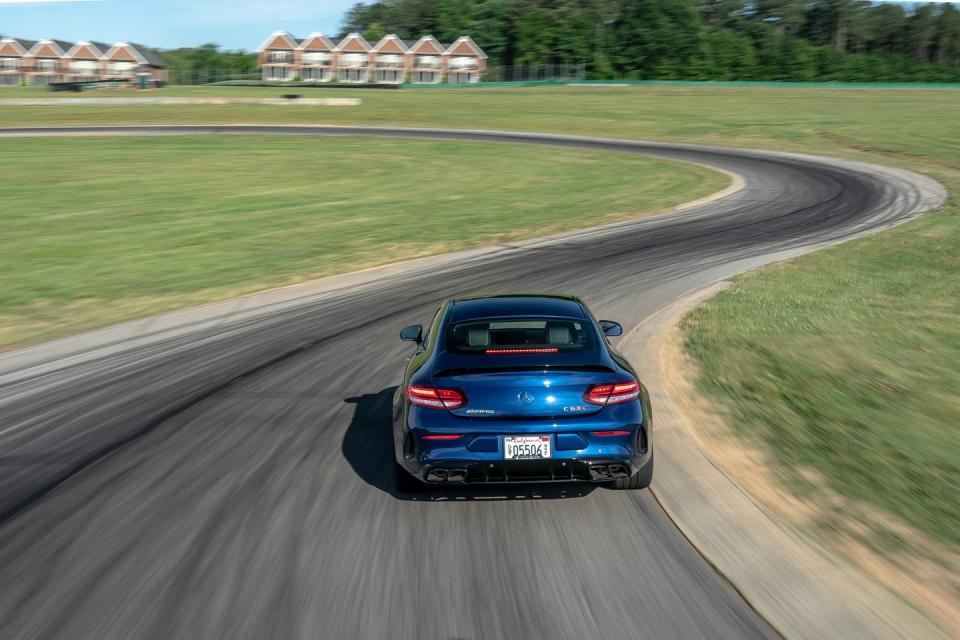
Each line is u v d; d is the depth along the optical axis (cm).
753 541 447
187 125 5725
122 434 677
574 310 566
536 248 1736
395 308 1205
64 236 1920
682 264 1545
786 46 13262
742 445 608
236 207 2362
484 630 360
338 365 895
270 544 457
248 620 372
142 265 1588
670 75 13375
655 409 704
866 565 414
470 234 1927
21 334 1098
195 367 905
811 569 412
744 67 13338
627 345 946
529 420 480
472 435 479
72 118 6275
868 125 4775
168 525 488
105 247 1780
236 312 1206
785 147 4084
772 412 685
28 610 387
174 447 640
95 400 785
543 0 14088
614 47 13425
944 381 769
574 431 480
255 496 532
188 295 1333
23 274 1512
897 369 813
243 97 8506
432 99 8125
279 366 899
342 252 1714
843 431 630
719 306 1162
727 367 834
